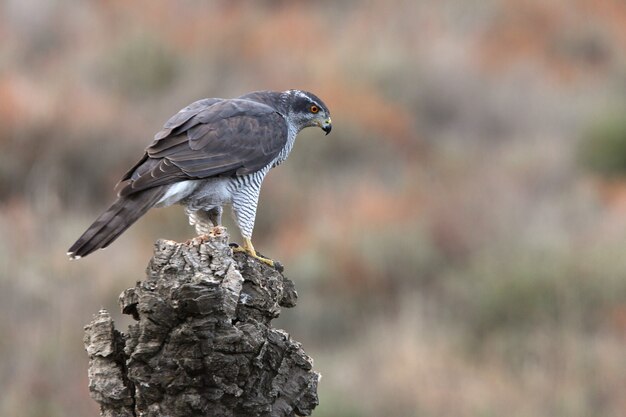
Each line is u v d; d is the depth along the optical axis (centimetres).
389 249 1727
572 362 1384
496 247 1745
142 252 1642
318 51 2692
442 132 2497
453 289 1616
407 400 1297
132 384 568
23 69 2519
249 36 2716
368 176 2119
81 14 2722
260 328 577
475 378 1358
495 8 3042
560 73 2805
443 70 2600
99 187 2003
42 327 1395
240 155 808
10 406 1252
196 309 545
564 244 1708
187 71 2502
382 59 2617
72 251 703
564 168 2202
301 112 910
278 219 1925
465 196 1972
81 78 2466
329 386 1321
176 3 2873
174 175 770
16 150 1992
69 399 1277
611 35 3012
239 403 562
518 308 1559
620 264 1602
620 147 2242
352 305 1616
